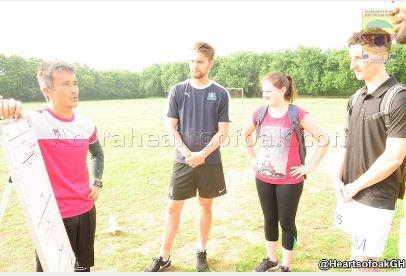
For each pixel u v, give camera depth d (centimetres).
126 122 1598
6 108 194
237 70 4725
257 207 500
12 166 171
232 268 326
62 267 206
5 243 388
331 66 3941
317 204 500
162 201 530
